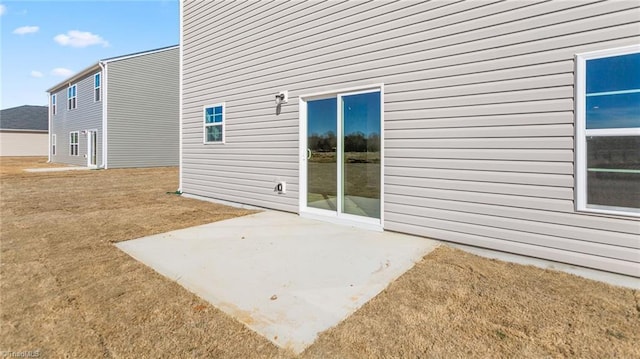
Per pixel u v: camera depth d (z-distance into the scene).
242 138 7.27
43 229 5.37
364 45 5.14
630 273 3.29
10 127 32.34
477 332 2.39
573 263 3.58
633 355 2.13
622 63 3.26
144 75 19.14
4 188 10.60
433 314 2.63
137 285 3.21
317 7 5.73
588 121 3.45
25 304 2.85
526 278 3.34
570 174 3.57
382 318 2.58
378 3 4.96
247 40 7.01
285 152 6.40
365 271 3.51
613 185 3.36
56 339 2.35
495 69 3.98
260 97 6.80
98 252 4.18
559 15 3.57
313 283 3.22
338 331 2.41
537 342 2.27
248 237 4.82
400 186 4.84
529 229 3.83
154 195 9.16
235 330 2.44
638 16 3.17
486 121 4.07
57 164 22.12
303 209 6.16
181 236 4.89
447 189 4.41
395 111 4.84
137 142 19.00
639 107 3.20
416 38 4.59
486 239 4.12
